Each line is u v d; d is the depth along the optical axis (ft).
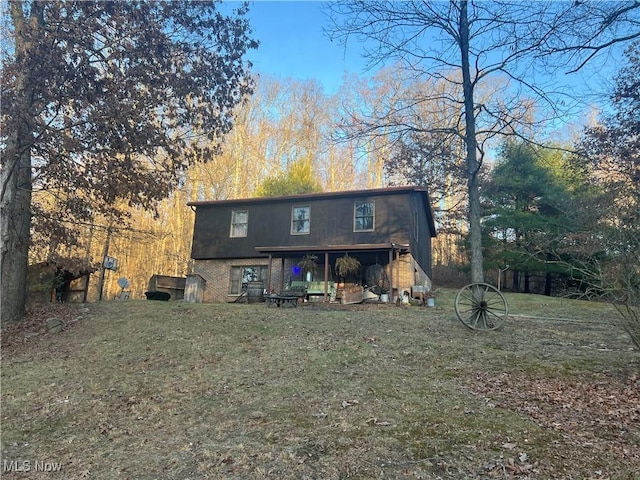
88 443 15.74
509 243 77.30
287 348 26.89
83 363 25.58
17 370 24.71
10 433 16.90
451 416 15.96
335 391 19.16
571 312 44.57
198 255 65.57
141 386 21.30
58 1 26.63
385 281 54.75
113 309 43.09
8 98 26.25
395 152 52.19
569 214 30.71
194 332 32.32
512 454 13.00
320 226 59.36
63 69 26.84
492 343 26.99
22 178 34.45
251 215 64.03
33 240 37.70
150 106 32.37
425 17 32.89
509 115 33.45
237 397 19.19
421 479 11.93
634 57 32.78
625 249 19.75
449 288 86.89
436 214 88.02
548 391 18.19
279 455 13.76
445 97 36.14
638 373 19.88
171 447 14.98
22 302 36.22
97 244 92.22
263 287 56.70
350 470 12.59
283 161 106.83
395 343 27.40
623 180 34.99
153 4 30.25
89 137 30.01
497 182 78.33
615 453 12.73
